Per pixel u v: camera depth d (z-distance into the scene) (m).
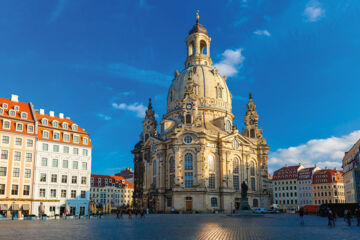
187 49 149.12
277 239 28.08
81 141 93.19
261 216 79.44
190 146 109.00
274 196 189.88
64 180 87.62
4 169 78.12
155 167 118.81
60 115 94.75
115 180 184.25
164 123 123.25
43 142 85.62
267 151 127.44
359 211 46.50
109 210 115.62
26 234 32.12
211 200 107.44
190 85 119.19
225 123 121.69
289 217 75.38
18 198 78.56
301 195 181.25
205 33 146.12
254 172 124.19
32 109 87.62
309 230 37.50
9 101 85.69
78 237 29.42
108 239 27.78
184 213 102.38
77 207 88.56
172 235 31.31
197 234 32.31
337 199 168.62
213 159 112.19
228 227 41.88
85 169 92.25
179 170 107.38
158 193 111.12
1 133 79.12
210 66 140.62
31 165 82.44
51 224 48.91
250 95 138.62
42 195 83.12
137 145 140.12
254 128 133.25
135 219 66.62
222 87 131.62
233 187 112.50
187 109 115.44
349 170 116.81
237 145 118.75
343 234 32.75
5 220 63.06
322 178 175.12
